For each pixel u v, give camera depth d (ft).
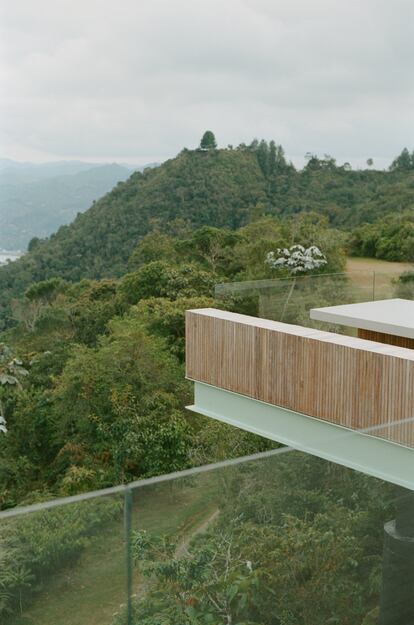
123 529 12.06
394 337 24.49
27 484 62.13
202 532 12.67
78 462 57.72
